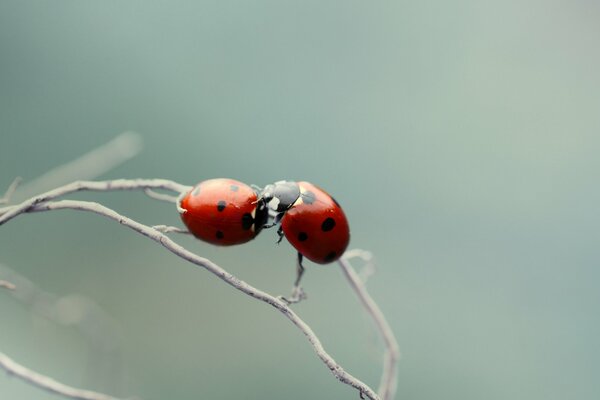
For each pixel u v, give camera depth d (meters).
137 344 0.19
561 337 0.20
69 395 0.13
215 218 0.13
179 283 0.20
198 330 0.19
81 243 0.20
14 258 0.19
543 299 0.21
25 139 0.21
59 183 0.15
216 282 0.20
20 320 0.18
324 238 0.14
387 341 0.14
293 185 0.14
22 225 0.20
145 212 0.21
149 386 0.18
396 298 0.20
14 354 0.17
